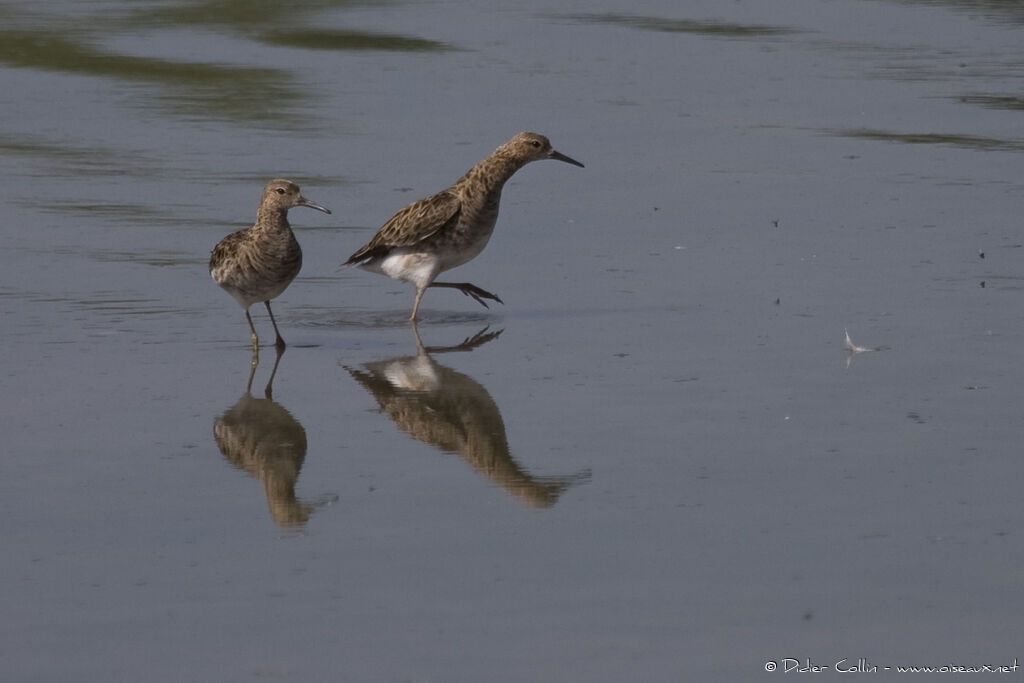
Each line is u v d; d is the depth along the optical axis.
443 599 9.09
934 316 15.77
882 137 25.89
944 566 9.53
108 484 11.04
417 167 23.34
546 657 8.37
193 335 15.43
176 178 22.55
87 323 15.69
